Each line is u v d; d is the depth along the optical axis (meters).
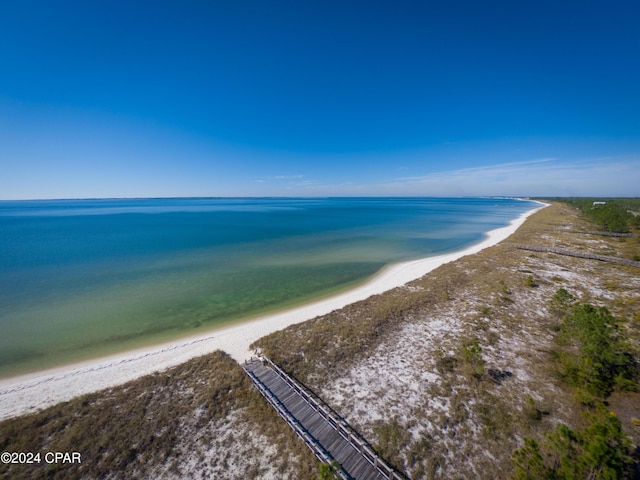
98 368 17.84
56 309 26.64
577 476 8.82
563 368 16.08
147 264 42.25
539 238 55.78
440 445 11.74
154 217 132.25
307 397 14.52
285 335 20.91
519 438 11.94
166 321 24.53
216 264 42.22
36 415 13.51
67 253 49.34
